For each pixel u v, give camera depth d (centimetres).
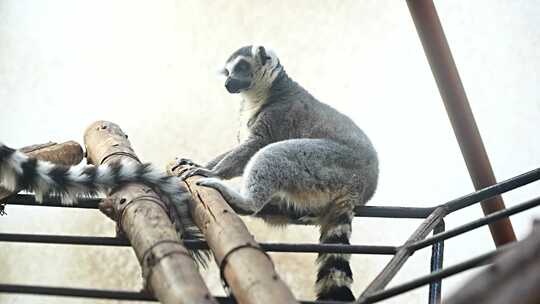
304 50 1488
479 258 443
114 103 1523
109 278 1393
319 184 772
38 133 1525
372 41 1480
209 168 877
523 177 653
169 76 1520
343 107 1433
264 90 959
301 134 888
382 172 1370
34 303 1380
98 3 1590
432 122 1402
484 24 1432
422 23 745
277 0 1532
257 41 1500
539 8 1424
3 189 612
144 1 1577
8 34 1590
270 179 748
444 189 1352
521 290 265
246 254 490
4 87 1555
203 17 1549
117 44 1552
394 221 1331
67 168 600
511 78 1395
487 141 1359
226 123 1471
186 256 502
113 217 589
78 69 1557
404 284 464
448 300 273
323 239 764
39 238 576
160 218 548
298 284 1316
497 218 532
